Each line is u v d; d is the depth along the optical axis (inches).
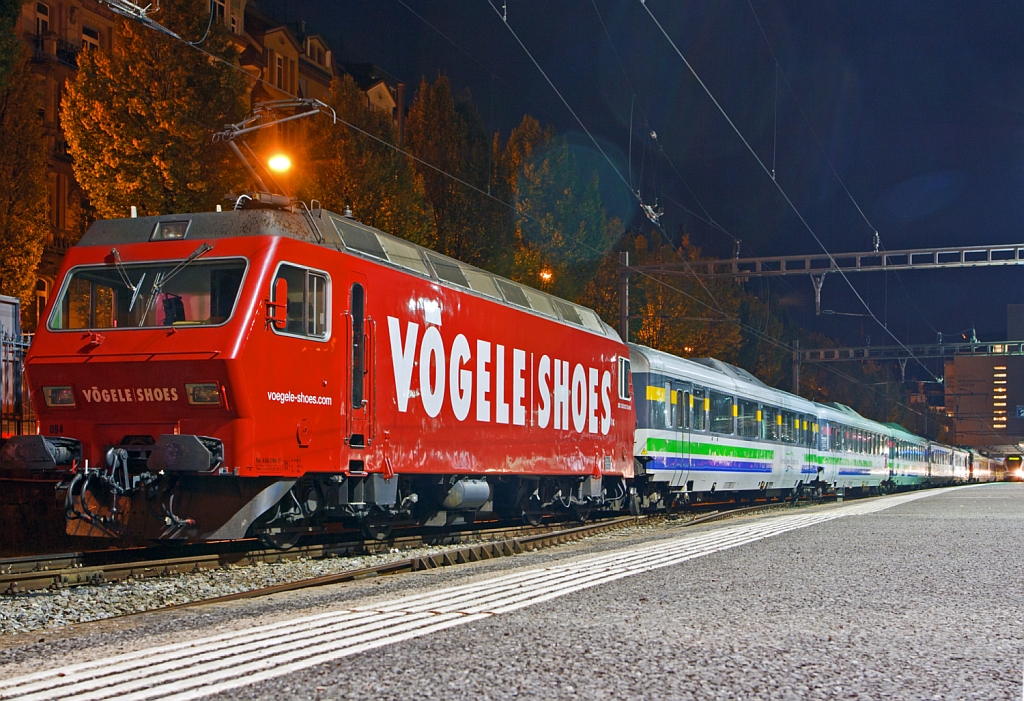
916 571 395.2
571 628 259.1
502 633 250.7
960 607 305.3
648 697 188.4
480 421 591.5
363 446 480.7
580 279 1448.1
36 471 440.1
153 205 922.7
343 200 1093.8
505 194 1396.4
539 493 703.1
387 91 1926.7
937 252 1084.5
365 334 485.4
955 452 2763.3
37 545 517.7
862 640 248.4
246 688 192.1
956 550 485.4
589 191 1432.1
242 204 479.8
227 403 413.7
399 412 510.6
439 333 551.2
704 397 987.9
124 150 909.2
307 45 1772.9
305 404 443.2
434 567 470.0
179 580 400.2
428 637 245.0
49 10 1331.2
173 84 915.4
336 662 215.3
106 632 261.1
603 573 383.2
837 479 1473.9
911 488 2272.4
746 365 2322.8
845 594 328.8
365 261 490.3
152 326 431.5
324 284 459.5
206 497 426.6
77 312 446.6
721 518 916.6
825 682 202.4
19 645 251.8
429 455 536.7
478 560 510.6
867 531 606.5
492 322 612.1
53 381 438.0
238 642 238.5
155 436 429.1
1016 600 321.1
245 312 418.6
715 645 238.4
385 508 523.2
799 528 634.2
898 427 2096.5
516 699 185.5
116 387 428.8
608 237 1521.9
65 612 330.6
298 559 482.0
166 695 186.7
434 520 592.7
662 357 904.3
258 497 427.5
